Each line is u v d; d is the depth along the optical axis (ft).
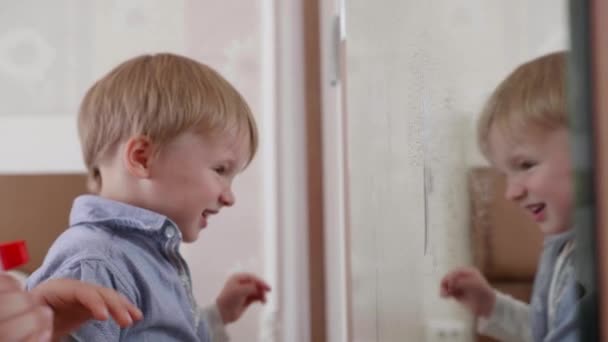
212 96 2.17
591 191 0.46
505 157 0.65
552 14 0.55
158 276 1.92
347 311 2.23
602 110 0.46
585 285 0.48
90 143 2.13
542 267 0.57
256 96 3.51
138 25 3.63
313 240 3.24
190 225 2.11
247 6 3.57
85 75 3.61
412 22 1.07
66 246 1.82
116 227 1.93
